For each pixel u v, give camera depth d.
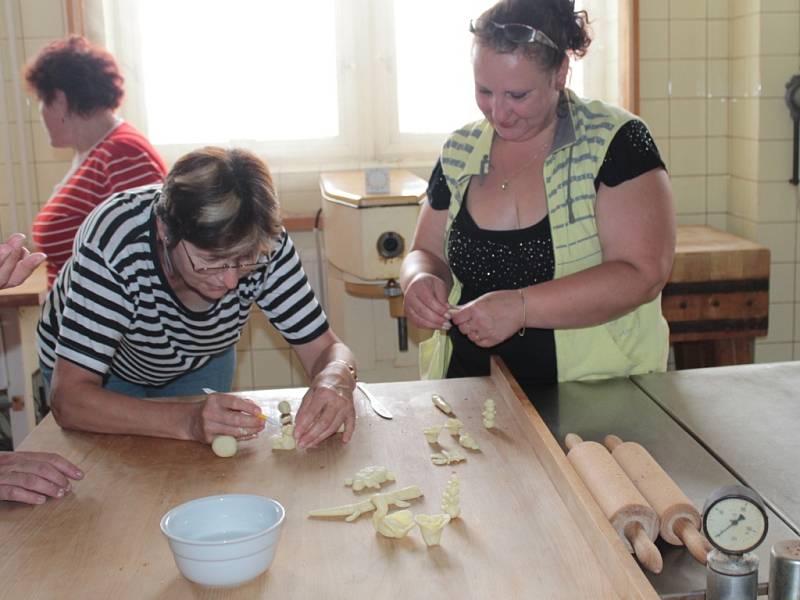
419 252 1.90
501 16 1.59
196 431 1.48
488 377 1.76
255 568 1.05
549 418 1.58
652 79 3.38
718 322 3.04
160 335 1.64
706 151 3.46
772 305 3.35
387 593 1.04
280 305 1.72
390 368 2.76
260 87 3.45
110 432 1.52
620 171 1.67
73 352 1.52
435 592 1.03
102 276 1.49
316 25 3.43
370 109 3.48
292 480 1.34
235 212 1.31
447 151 1.87
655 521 1.14
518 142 1.76
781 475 1.32
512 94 1.61
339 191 2.58
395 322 2.71
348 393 1.54
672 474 1.33
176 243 1.37
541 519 1.19
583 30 1.64
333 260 2.66
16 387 2.74
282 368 3.49
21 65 3.14
